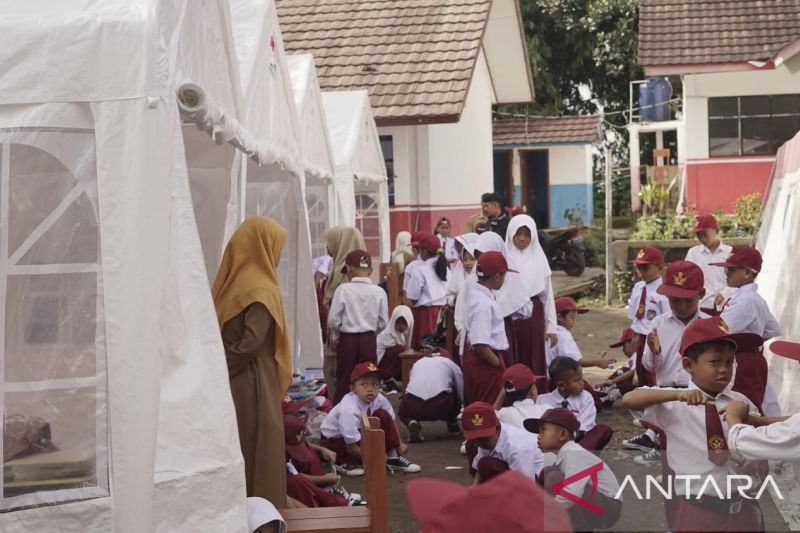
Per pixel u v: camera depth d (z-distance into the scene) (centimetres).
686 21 2123
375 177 1520
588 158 3069
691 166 2061
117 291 461
